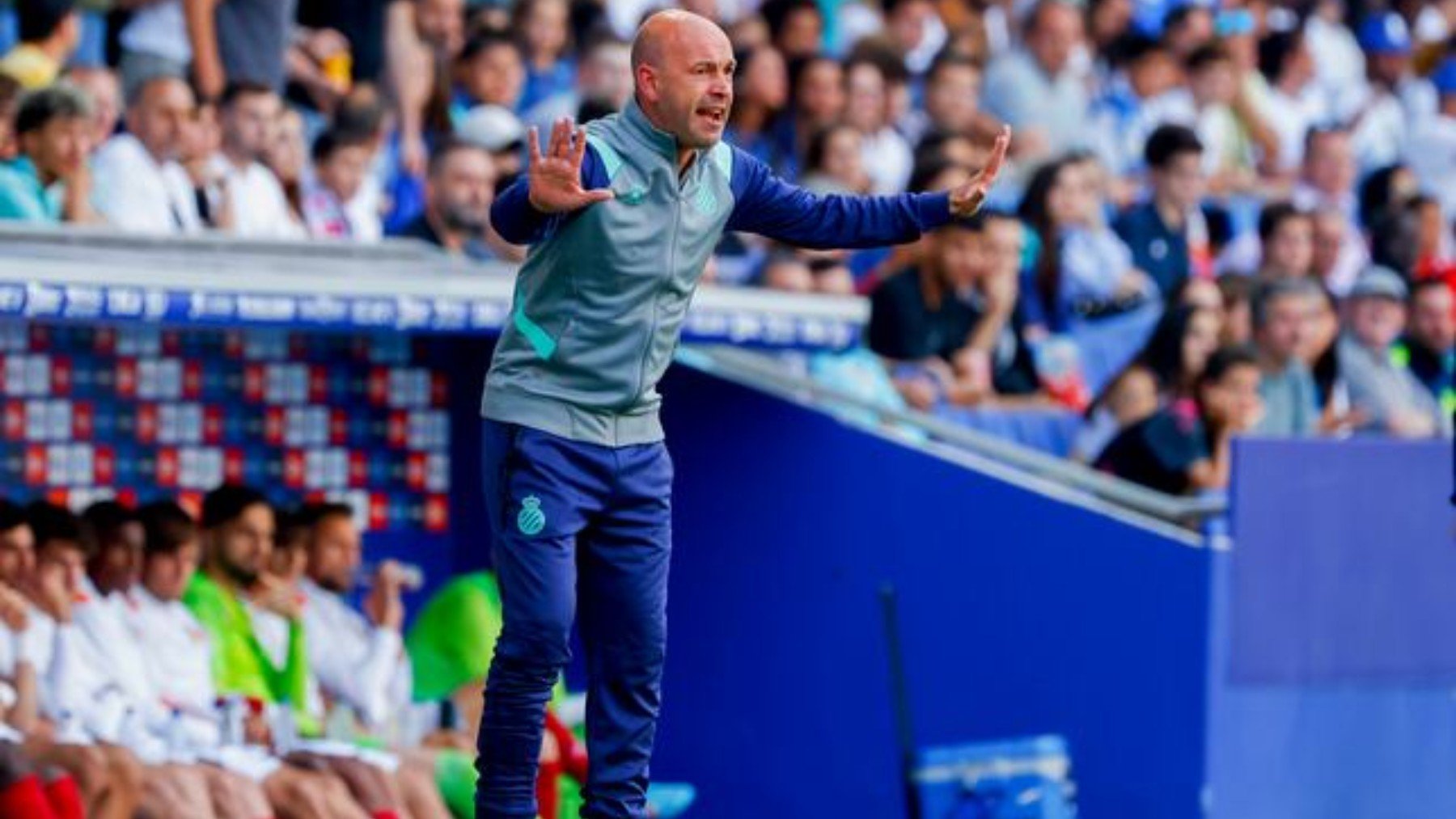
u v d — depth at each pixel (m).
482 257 46.69
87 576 39.22
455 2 52.19
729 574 45.88
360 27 51.28
